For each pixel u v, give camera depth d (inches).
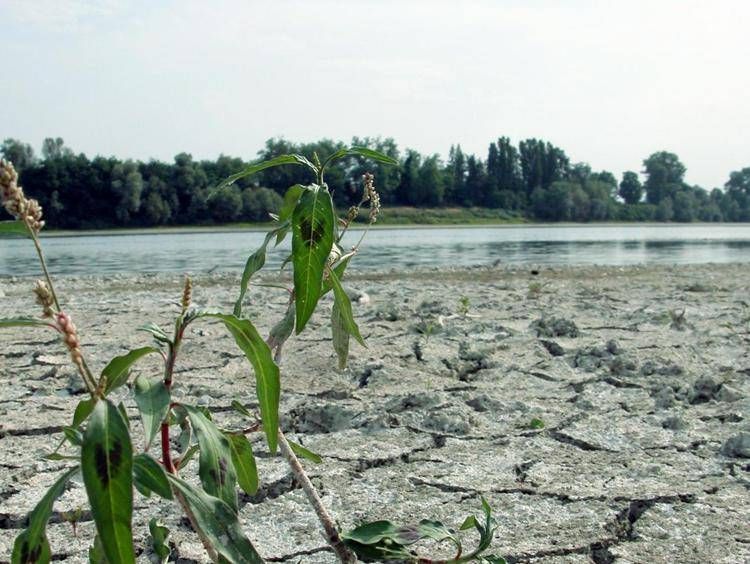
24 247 1253.1
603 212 3262.8
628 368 201.3
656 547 104.8
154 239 1494.8
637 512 117.0
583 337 252.5
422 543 104.7
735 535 108.0
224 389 185.9
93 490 45.8
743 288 439.2
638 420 160.2
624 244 1277.1
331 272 69.2
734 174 4148.6
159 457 136.5
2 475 130.6
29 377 202.5
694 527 110.7
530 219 3061.0
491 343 232.7
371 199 80.2
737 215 4001.0
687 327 270.1
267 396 58.0
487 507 70.8
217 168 2031.3
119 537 45.7
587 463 136.2
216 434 58.9
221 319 57.2
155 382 56.2
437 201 2888.8
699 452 141.4
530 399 177.6
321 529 110.3
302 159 65.8
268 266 722.8
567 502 119.1
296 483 127.3
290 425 160.1
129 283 526.3
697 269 638.5
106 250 1067.3
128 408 169.8
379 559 67.5
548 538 106.7
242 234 1754.4
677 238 1653.5
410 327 258.7
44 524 53.6
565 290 421.7
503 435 152.0
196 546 104.9
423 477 129.9
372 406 168.1
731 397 173.9
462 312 295.9
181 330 57.6
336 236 77.0
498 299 363.9
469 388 187.3
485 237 1599.4
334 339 75.2
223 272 623.8
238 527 55.8
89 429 46.6
